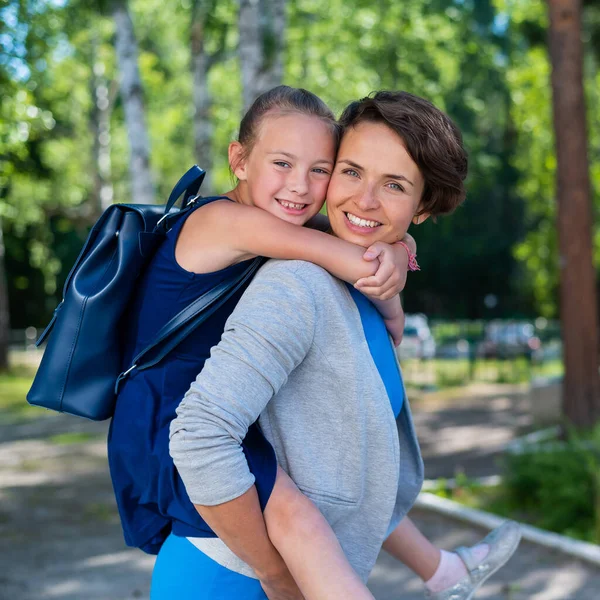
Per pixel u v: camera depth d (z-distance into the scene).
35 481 9.24
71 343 1.94
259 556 1.72
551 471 7.03
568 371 10.03
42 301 39.34
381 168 1.89
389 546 2.38
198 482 1.67
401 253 1.91
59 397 1.94
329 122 2.07
